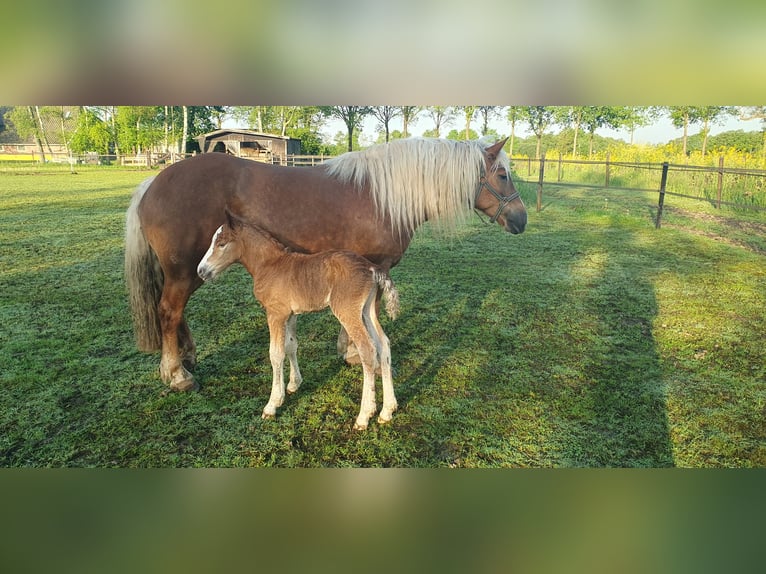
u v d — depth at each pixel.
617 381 3.89
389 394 3.37
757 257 7.52
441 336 4.74
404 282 6.41
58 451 2.98
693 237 8.88
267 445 3.09
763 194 10.91
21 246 7.85
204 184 3.51
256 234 3.42
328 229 3.71
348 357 4.13
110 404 3.51
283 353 3.43
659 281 6.39
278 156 25.95
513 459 2.96
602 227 9.88
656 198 13.18
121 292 5.83
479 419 3.38
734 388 3.80
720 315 5.25
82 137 27.62
